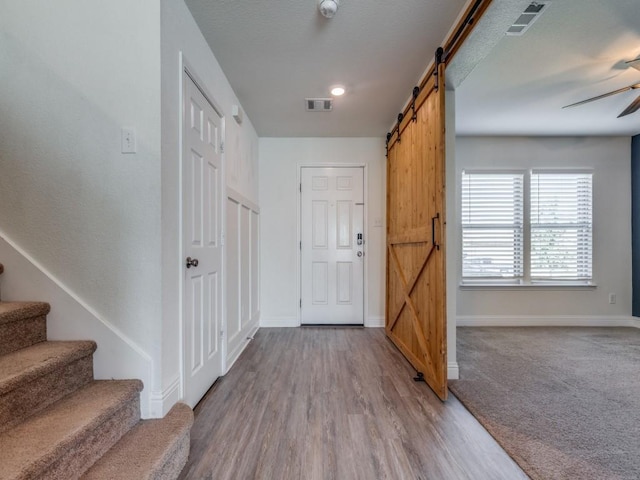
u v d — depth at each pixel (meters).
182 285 1.64
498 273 3.99
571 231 4.00
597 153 4.01
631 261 3.97
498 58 2.32
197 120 1.90
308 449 1.49
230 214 2.60
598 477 1.31
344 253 3.93
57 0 1.43
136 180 1.42
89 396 1.25
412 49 2.15
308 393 2.06
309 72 2.43
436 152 2.05
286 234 3.91
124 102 1.42
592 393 2.08
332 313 3.93
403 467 1.37
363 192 3.93
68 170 1.43
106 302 1.43
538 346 3.14
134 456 1.14
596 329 3.83
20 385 1.04
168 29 1.52
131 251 1.43
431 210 2.16
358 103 2.96
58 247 1.43
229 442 1.54
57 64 1.43
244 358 2.72
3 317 1.19
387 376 2.35
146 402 1.42
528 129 3.78
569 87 2.77
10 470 0.83
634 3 1.77
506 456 1.45
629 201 3.98
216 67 2.25
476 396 2.03
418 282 2.47
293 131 3.71
